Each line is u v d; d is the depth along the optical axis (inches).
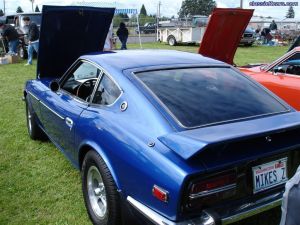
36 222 135.6
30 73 479.2
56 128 166.9
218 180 97.0
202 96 122.6
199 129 106.0
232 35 278.7
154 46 991.6
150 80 126.1
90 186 132.4
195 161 95.9
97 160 121.9
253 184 103.3
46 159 193.0
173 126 107.7
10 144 214.7
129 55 150.3
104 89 134.7
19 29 659.4
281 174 109.5
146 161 102.4
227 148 100.6
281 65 229.8
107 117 124.7
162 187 96.5
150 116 112.3
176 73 133.0
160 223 96.5
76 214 141.1
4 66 549.0
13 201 150.6
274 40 1133.7
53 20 198.1
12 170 180.2
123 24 709.3
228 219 97.5
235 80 138.3
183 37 1012.5
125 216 113.4
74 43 213.6
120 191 112.9
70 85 164.2
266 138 106.3
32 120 209.8
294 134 114.4
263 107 125.3
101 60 145.0
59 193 157.3
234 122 112.3
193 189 94.0
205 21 1139.3
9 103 317.7
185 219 95.0
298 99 209.6
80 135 136.1
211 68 142.7
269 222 130.5
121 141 112.8
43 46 203.3
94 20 212.4
